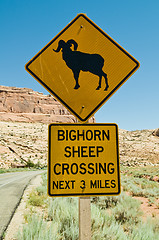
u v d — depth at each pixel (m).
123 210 7.60
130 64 2.13
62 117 180.75
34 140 114.25
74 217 5.26
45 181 15.82
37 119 172.62
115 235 4.19
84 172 1.98
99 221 4.83
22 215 6.49
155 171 40.59
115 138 2.07
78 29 2.12
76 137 2.02
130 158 95.12
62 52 2.08
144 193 13.62
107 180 2.00
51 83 2.04
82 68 2.08
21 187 13.64
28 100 183.25
